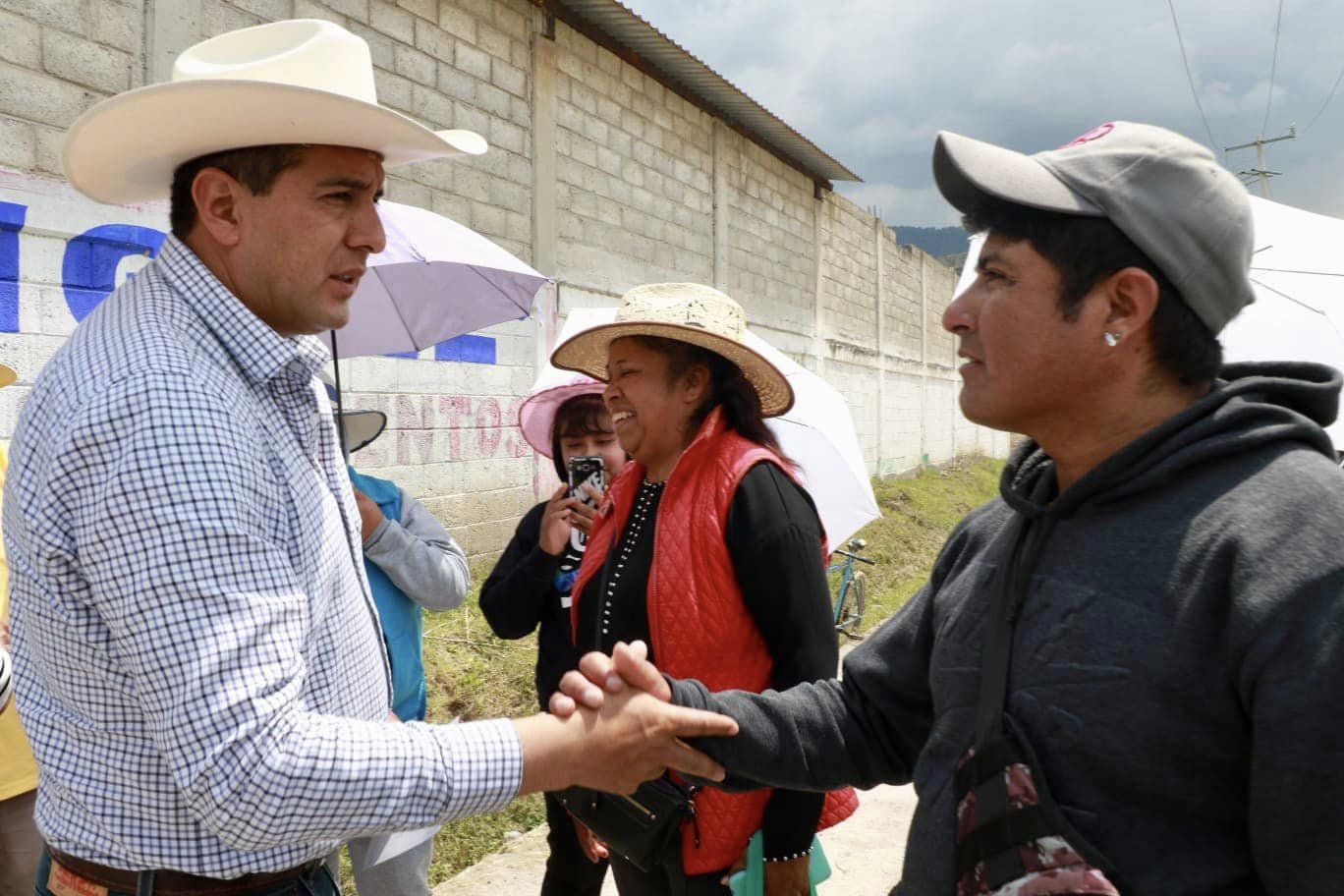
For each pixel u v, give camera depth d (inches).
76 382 47.8
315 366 57.4
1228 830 36.8
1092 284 39.5
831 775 54.4
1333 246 154.6
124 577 44.7
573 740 51.1
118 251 188.4
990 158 40.8
